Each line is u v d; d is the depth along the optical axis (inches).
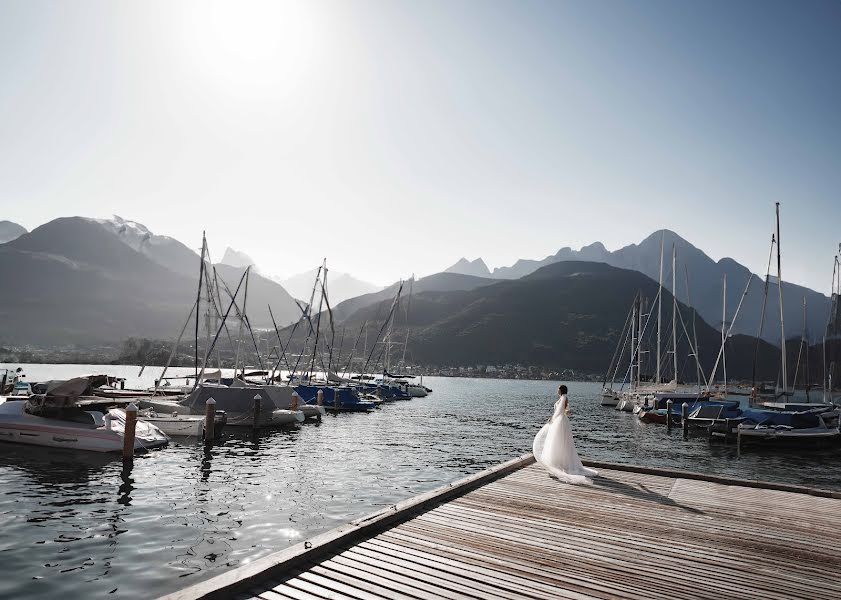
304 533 509.4
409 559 274.4
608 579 258.7
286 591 230.8
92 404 1339.8
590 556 289.3
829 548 318.0
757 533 343.3
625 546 308.2
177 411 1337.4
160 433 1072.2
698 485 487.2
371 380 3846.0
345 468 874.8
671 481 500.4
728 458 1267.2
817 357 3762.3
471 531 325.1
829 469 1160.2
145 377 4869.6
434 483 776.3
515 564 273.3
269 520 549.0
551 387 6875.0
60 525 514.3
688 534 335.6
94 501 608.7
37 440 922.1
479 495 421.4
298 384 2294.5
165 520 539.2
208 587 220.2
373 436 1364.4
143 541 471.8
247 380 2456.9
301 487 713.0
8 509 565.9
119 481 714.8
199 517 552.7
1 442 936.3
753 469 1127.0
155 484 703.1
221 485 707.4
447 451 1147.3
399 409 2450.8
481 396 4052.7
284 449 1064.8
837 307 2684.5
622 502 410.6
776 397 2662.4
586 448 1363.2
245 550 456.1
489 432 1594.5
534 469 541.3
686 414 1667.1
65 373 5108.3
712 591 250.4
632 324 3326.8
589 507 392.2
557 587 246.4
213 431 1093.1
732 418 1596.9
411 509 359.6
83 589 366.9
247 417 1387.8
